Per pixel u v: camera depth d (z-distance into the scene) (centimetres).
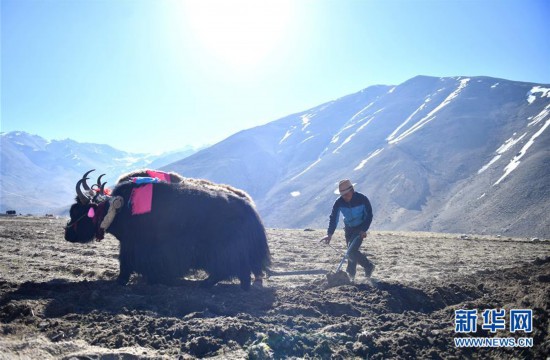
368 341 672
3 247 1339
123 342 620
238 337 650
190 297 819
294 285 969
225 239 899
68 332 641
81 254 1284
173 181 1031
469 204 19475
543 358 664
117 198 919
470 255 1515
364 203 1052
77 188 962
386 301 853
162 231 905
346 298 862
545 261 1338
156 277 909
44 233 1758
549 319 738
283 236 2150
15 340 596
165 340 637
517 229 16138
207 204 912
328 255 1441
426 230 18300
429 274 1116
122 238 939
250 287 918
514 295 921
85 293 806
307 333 686
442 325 761
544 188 18162
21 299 762
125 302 786
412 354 658
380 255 1483
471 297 934
